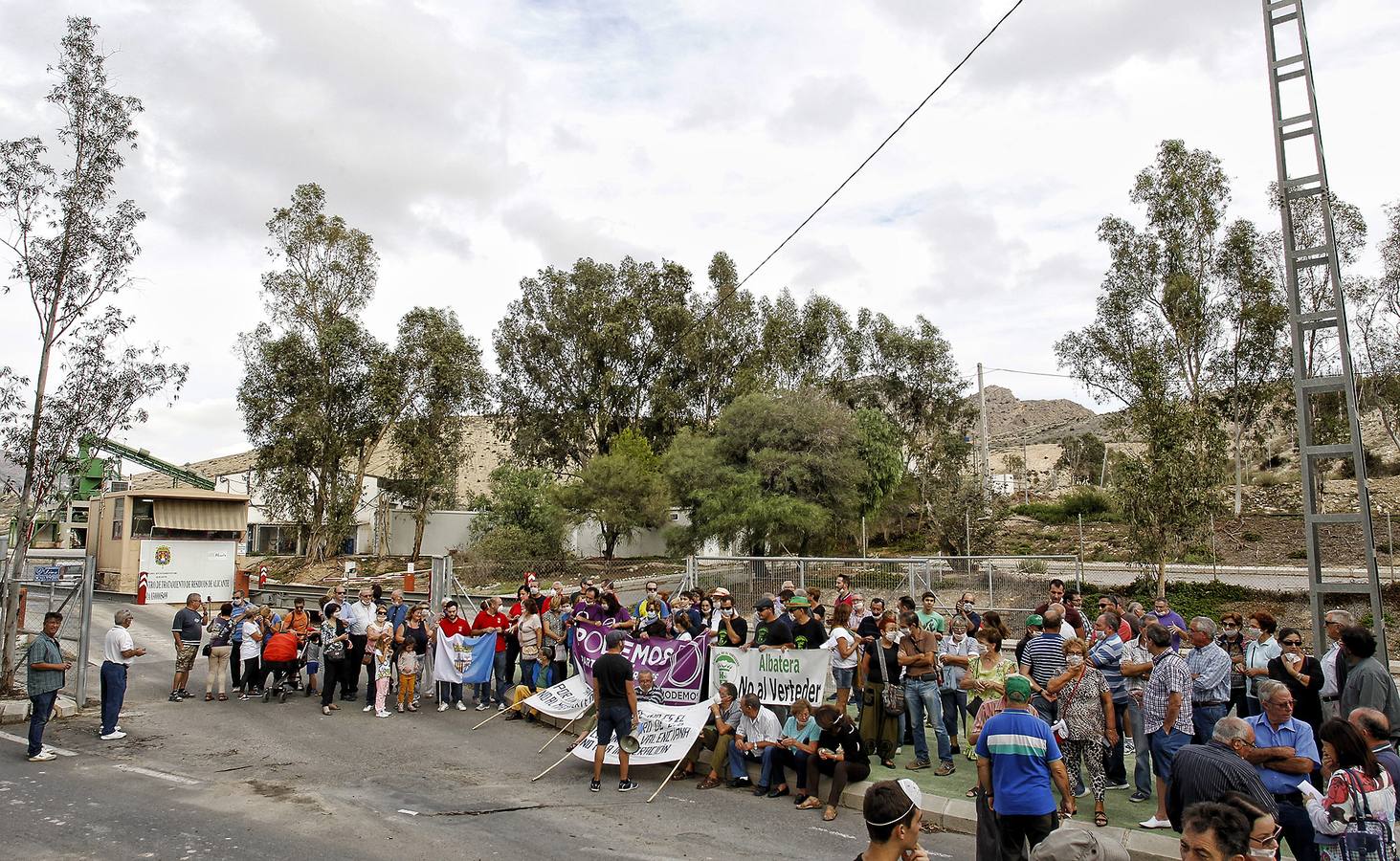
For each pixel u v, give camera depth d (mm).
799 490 37656
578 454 57719
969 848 8016
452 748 12078
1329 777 5598
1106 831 8086
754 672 11234
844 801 9344
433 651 16016
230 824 8414
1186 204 33531
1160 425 27359
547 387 57250
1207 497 26188
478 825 8523
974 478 42781
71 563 24250
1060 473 93688
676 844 8008
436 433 49500
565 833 8289
